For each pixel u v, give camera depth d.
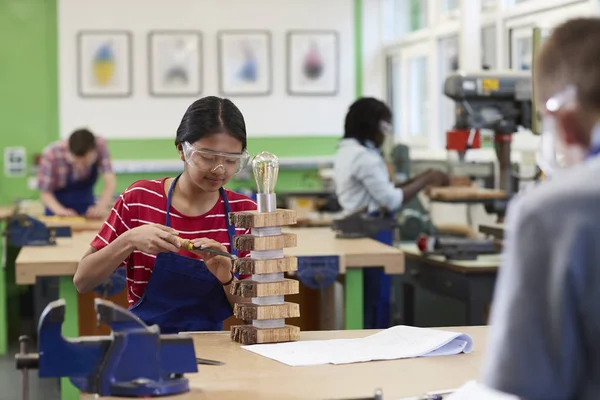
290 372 2.27
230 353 2.49
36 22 10.33
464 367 2.32
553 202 1.42
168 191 3.00
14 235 5.19
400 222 7.69
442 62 8.98
